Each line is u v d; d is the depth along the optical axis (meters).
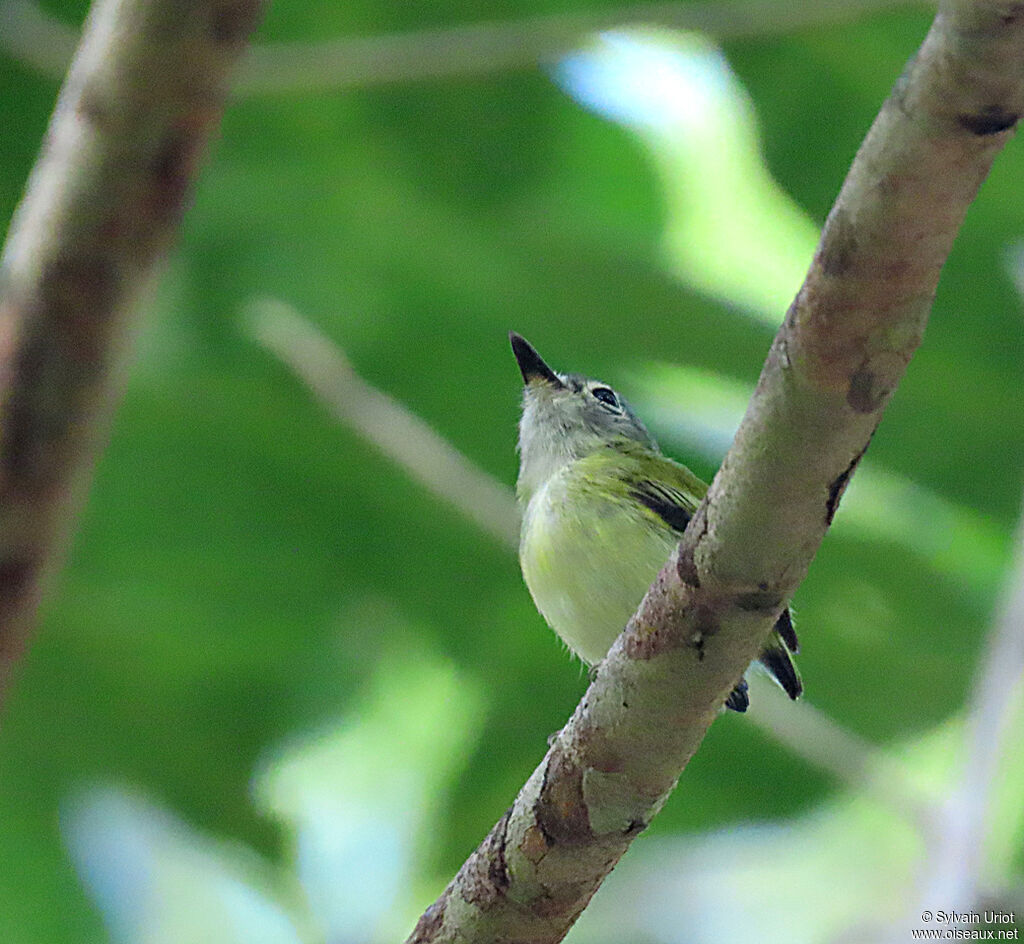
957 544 12.20
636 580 8.20
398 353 11.66
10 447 6.30
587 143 11.58
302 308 11.30
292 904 10.70
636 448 9.59
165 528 11.19
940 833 8.43
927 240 3.50
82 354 6.27
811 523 4.12
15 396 6.26
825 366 3.76
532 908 5.09
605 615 8.33
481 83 11.16
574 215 11.81
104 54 5.92
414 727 13.41
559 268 11.37
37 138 10.39
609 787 4.82
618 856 5.01
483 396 11.76
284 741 11.23
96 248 6.09
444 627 11.62
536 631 11.48
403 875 12.70
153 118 5.96
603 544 8.25
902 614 11.82
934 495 12.26
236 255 11.26
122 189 6.03
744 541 4.18
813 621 11.92
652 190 11.91
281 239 11.33
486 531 10.20
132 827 11.98
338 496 11.27
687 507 8.45
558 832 4.94
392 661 12.31
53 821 10.86
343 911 12.51
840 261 3.59
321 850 12.74
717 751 11.77
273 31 10.95
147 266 6.23
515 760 11.48
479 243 11.42
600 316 11.57
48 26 9.66
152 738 11.02
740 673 4.54
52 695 10.93
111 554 11.10
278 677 11.31
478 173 11.55
